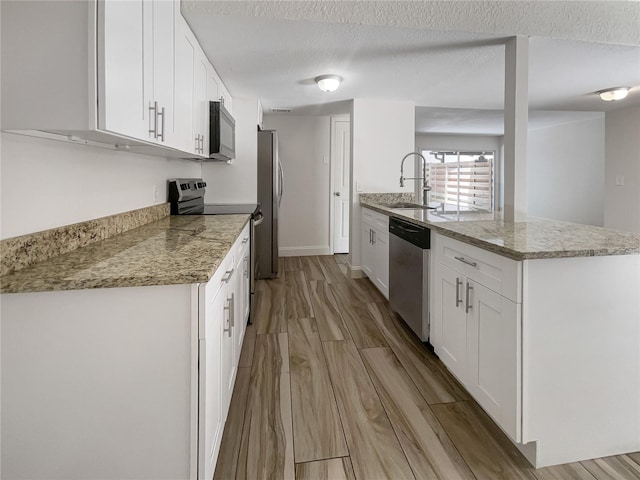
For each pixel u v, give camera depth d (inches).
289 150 217.5
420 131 295.3
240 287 88.7
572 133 255.4
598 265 60.0
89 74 44.0
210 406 48.9
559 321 59.3
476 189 317.1
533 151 294.0
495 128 277.3
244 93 154.9
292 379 85.8
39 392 43.4
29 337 43.1
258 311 130.4
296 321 121.3
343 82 137.3
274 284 163.8
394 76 128.9
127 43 50.9
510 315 59.9
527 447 61.6
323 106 183.8
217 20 85.4
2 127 43.9
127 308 44.1
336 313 128.3
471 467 59.9
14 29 43.5
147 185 96.5
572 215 256.2
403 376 87.0
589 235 72.1
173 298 44.6
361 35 95.1
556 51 106.3
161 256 54.1
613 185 201.8
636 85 143.9
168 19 70.7
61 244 55.7
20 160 48.5
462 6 83.2
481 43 100.2
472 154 317.1
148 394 44.9
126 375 44.5
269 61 113.2
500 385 63.3
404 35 94.9
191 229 83.4
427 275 96.3
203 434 45.8
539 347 59.0
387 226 132.6
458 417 72.1
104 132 47.2
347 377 86.7
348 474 58.3
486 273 67.3
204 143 103.8
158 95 64.4
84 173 64.3
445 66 118.5
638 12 86.0
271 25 88.4
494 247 62.8
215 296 52.8
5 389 43.1
